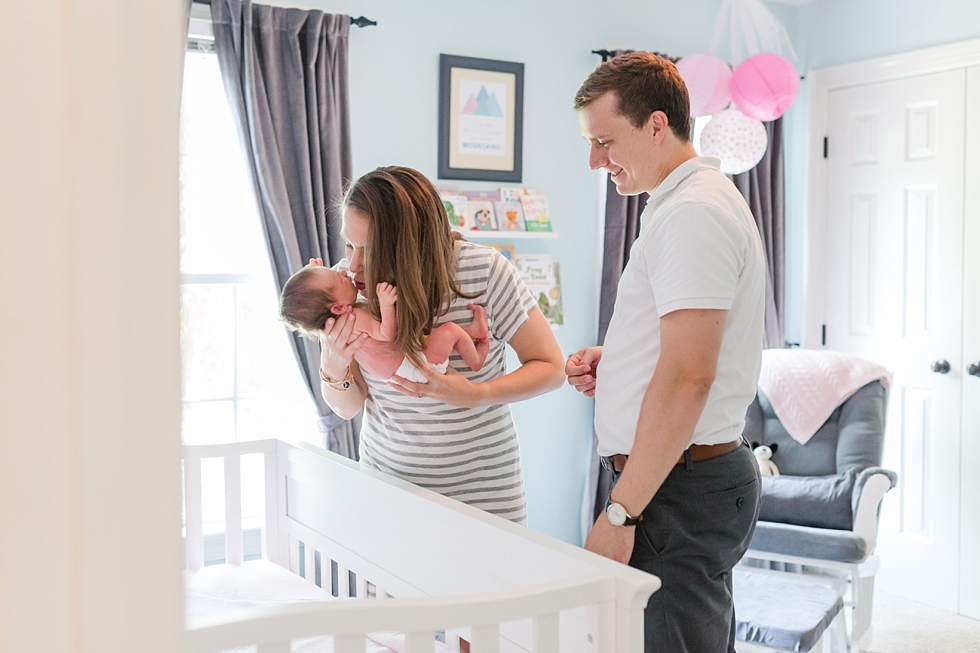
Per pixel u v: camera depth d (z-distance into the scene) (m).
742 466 1.43
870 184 3.66
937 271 3.43
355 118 3.02
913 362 3.53
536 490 3.47
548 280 3.41
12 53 0.38
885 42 3.58
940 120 3.39
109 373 0.40
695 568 1.39
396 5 3.06
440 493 1.70
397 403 1.68
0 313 0.39
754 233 1.41
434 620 1.01
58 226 0.39
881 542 3.65
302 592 1.89
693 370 1.27
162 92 0.41
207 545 2.87
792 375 3.14
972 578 3.32
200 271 2.95
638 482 1.30
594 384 1.69
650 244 1.37
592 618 1.14
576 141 3.48
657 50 3.63
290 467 2.07
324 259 2.84
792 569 3.42
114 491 0.41
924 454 3.49
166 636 0.43
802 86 3.92
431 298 1.59
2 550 0.40
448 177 3.19
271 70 2.74
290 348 2.81
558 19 3.40
